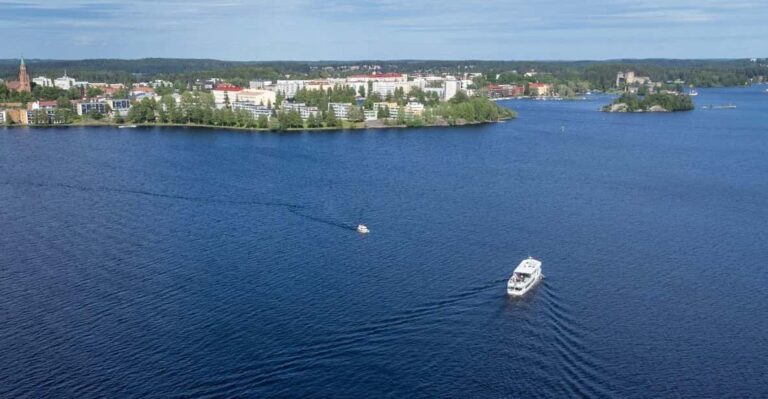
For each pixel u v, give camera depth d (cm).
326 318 17462
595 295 19212
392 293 19088
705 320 17775
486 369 15038
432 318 17475
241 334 16625
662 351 16112
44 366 15262
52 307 18188
